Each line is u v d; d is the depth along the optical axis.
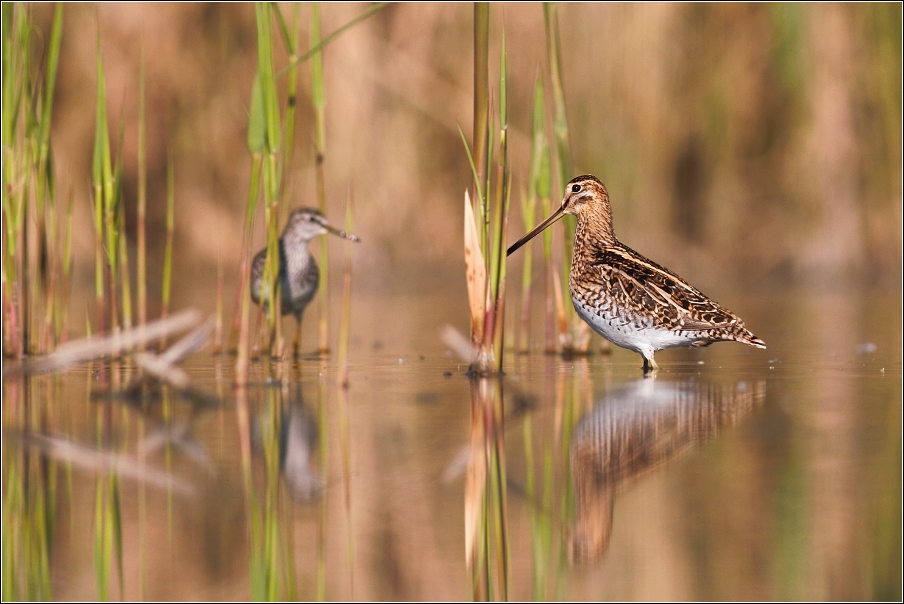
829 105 23.89
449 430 10.02
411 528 7.60
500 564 6.96
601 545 7.17
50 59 13.66
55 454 9.24
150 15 22.86
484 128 12.12
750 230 24.80
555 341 16.97
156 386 12.00
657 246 23.89
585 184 14.27
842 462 8.85
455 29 23.28
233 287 23.14
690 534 7.33
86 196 23.08
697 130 24.42
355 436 9.83
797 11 23.72
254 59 23.61
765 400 11.33
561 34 23.23
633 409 10.89
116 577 6.75
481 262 12.61
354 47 22.61
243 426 10.23
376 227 23.67
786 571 6.71
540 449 9.36
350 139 22.92
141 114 14.80
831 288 23.62
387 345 16.36
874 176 24.20
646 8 23.39
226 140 23.73
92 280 23.23
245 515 7.78
